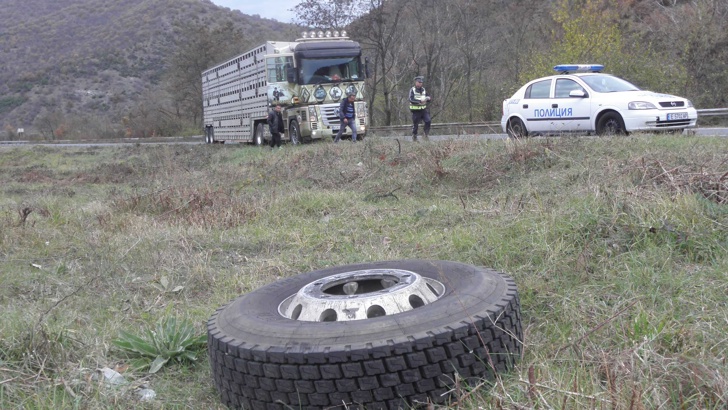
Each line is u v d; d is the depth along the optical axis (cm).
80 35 12712
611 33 2544
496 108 3105
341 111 1864
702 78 2319
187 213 949
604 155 897
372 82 3784
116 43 11506
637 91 1313
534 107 1423
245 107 2434
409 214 836
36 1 15438
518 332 371
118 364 430
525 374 346
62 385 381
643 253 511
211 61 5297
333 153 1384
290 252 718
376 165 1169
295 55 2017
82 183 1717
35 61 11869
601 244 543
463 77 3588
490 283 387
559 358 371
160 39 11400
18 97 10144
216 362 361
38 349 417
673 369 320
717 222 538
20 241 810
